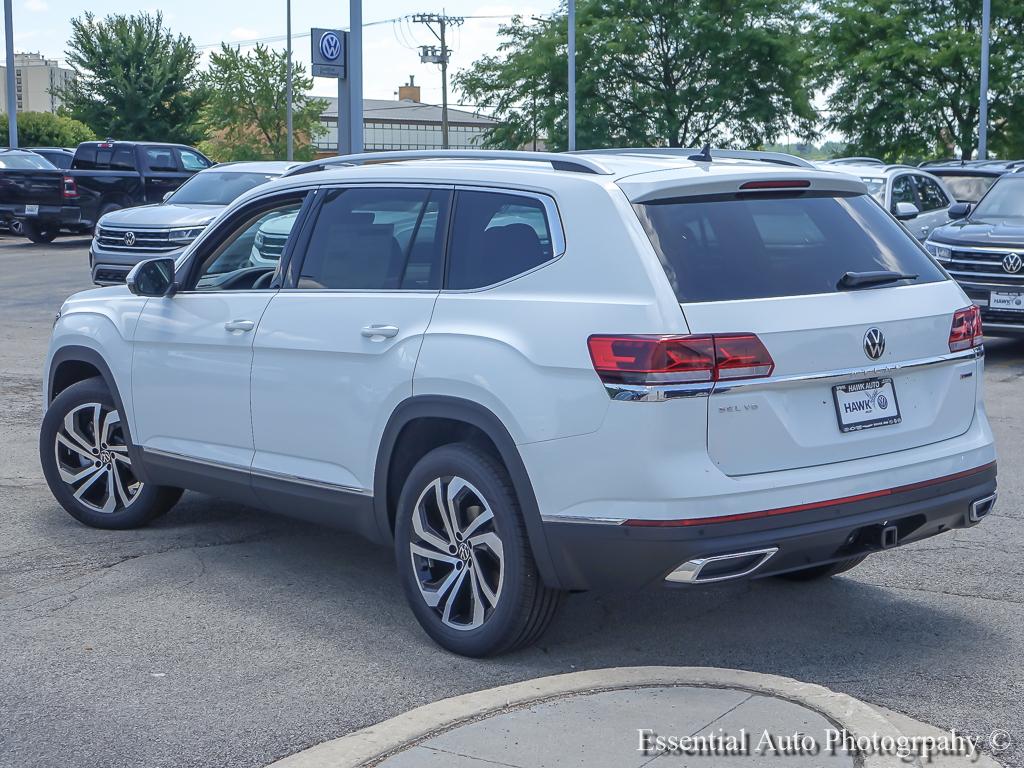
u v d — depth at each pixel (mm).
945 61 34344
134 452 6363
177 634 5098
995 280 12516
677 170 4699
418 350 4883
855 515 4508
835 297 4598
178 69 60594
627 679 4355
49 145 59906
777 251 4633
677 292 4328
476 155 5297
